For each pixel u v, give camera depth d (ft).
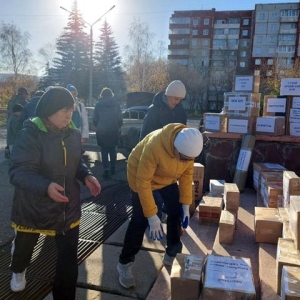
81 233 12.91
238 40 223.10
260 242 10.55
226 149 17.61
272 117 16.76
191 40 231.50
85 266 10.27
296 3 205.67
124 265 9.21
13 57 146.20
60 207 7.29
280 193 12.40
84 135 22.79
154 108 12.97
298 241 8.17
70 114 7.23
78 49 134.51
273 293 7.74
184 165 8.47
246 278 7.30
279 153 16.80
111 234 12.84
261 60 211.82
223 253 10.17
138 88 156.97
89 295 8.78
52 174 7.24
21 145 6.99
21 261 8.25
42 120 7.22
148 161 8.06
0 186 19.15
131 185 9.02
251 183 17.20
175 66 185.06
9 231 12.75
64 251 7.45
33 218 7.34
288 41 208.74
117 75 146.51
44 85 140.56
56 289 7.47
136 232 9.01
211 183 15.64
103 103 22.04
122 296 8.79
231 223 10.67
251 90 17.26
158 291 8.66
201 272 7.63
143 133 13.07
